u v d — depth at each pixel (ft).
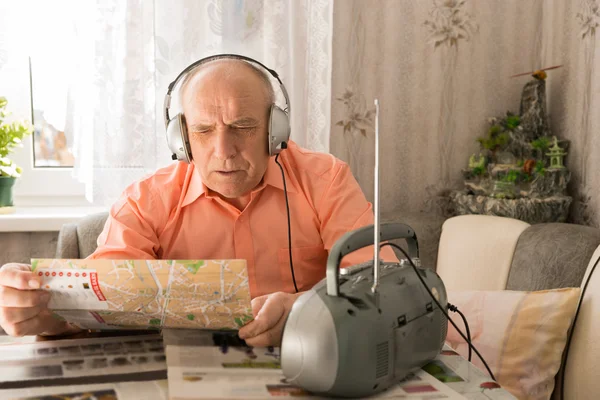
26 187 7.02
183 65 6.28
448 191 7.02
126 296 2.98
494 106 6.96
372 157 6.93
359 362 2.44
